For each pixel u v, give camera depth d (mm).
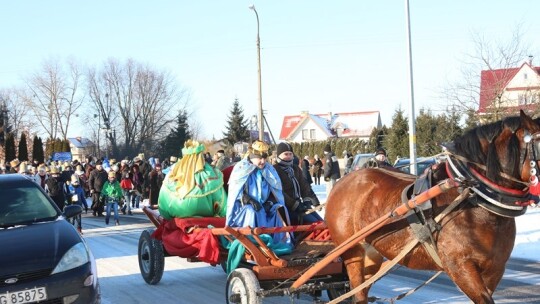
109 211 18812
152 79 63438
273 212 7418
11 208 7031
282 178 7918
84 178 27734
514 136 4859
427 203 5125
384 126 47094
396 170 6289
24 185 7422
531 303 7086
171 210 8594
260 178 7496
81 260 6148
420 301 7277
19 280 5797
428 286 8109
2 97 67125
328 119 80688
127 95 63438
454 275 4988
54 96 63125
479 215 4902
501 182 4848
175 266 10305
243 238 6594
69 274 5961
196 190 8453
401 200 5531
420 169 18281
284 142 8086
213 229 7449
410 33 18219
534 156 4695
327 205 6434
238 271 6473
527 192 4871
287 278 6535
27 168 15766
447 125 24875
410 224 5273
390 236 5578
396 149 40031
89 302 6043
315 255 6797
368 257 6133
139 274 9664
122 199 22703
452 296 7473
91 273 6156
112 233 15758
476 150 4973
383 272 5535
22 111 65312
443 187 4965
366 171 6242
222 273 9594
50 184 14477
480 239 4875
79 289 5980
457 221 4961
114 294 8227
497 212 4805
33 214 7016
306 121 78500
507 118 4957
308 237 7523
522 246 10898
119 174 24672
